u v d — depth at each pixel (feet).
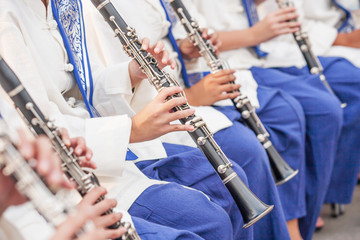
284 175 6.36
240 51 8.56
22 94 4.01
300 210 7.39
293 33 8.21
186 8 7.21
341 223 8.60
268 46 8.85
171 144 5.99
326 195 8.61
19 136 3.01
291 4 8.39
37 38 5.04
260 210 4.92
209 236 4.79
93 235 2.93
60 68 5.23
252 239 5.82
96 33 6.17
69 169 3.95
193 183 5.41
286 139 7.32
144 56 5.17
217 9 8.52
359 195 9.50
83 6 6.17
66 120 4.83
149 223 4.44
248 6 8.59
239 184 5.03
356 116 8.39
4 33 4.62
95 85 5.72
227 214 4.98
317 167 7.82
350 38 9.53
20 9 4.91
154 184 4.97
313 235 8.32
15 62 4.64
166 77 5.18
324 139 7.80
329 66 8.94
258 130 6.54
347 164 8.48
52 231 3.89
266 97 7.48
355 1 9.83
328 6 9.89
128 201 4.80
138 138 5.03
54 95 4.96
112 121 4.93
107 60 6.20
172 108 5.10
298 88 8.10
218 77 6.64
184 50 7.37
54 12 5.27
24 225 3.87
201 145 5.06
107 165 4.83
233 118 6.55
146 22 6.71
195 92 6.79
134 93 5.97
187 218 4.75
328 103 7.73
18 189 3.11
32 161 3.03
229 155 6.20
